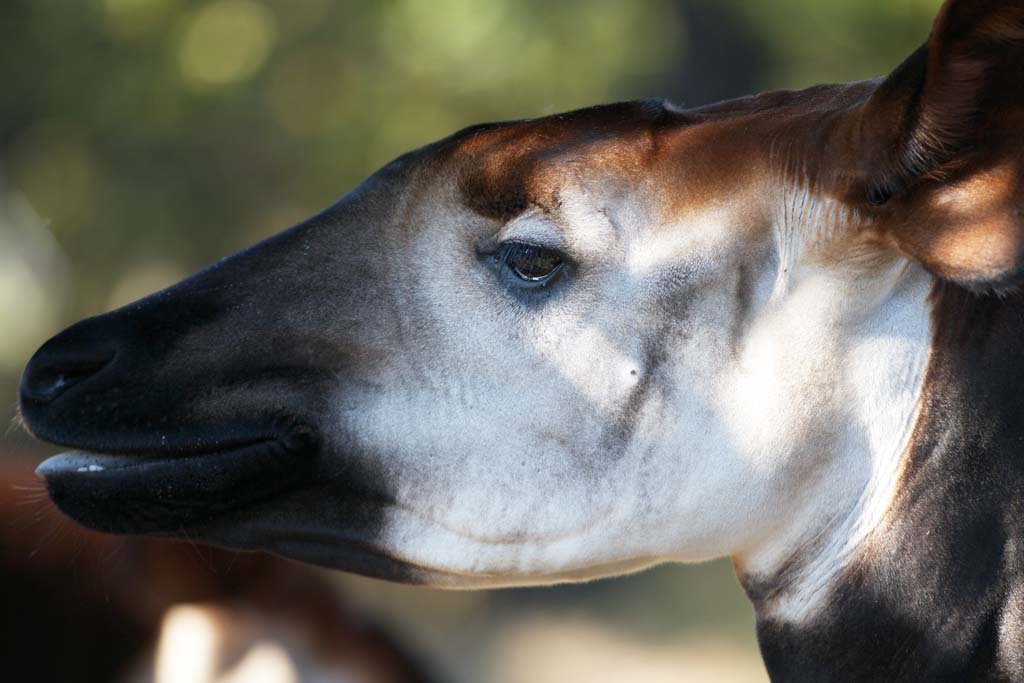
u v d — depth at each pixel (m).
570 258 3.33
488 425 3.33
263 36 9.49
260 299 3.34
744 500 3.33
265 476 3.33
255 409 3.32
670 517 3.34
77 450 3.34
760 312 3.32
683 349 3.32
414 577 3.36
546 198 3.33
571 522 3.33
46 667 3.96
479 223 3.34
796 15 10.73
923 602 3.31
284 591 3.89
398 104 9.45
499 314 3.33
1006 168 3.23
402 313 3.34
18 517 3.97
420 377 3.33
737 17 11.89
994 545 3.29
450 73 9.31
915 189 3.26
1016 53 3.20
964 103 3.22
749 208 3.32
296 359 3.33
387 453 3.33
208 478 3.32
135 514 3.33
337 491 3.34
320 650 3.88
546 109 3.53
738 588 10.88
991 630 3.29
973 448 3.30
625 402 3.33
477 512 3.33
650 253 3.32
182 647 3.90
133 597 3.95
